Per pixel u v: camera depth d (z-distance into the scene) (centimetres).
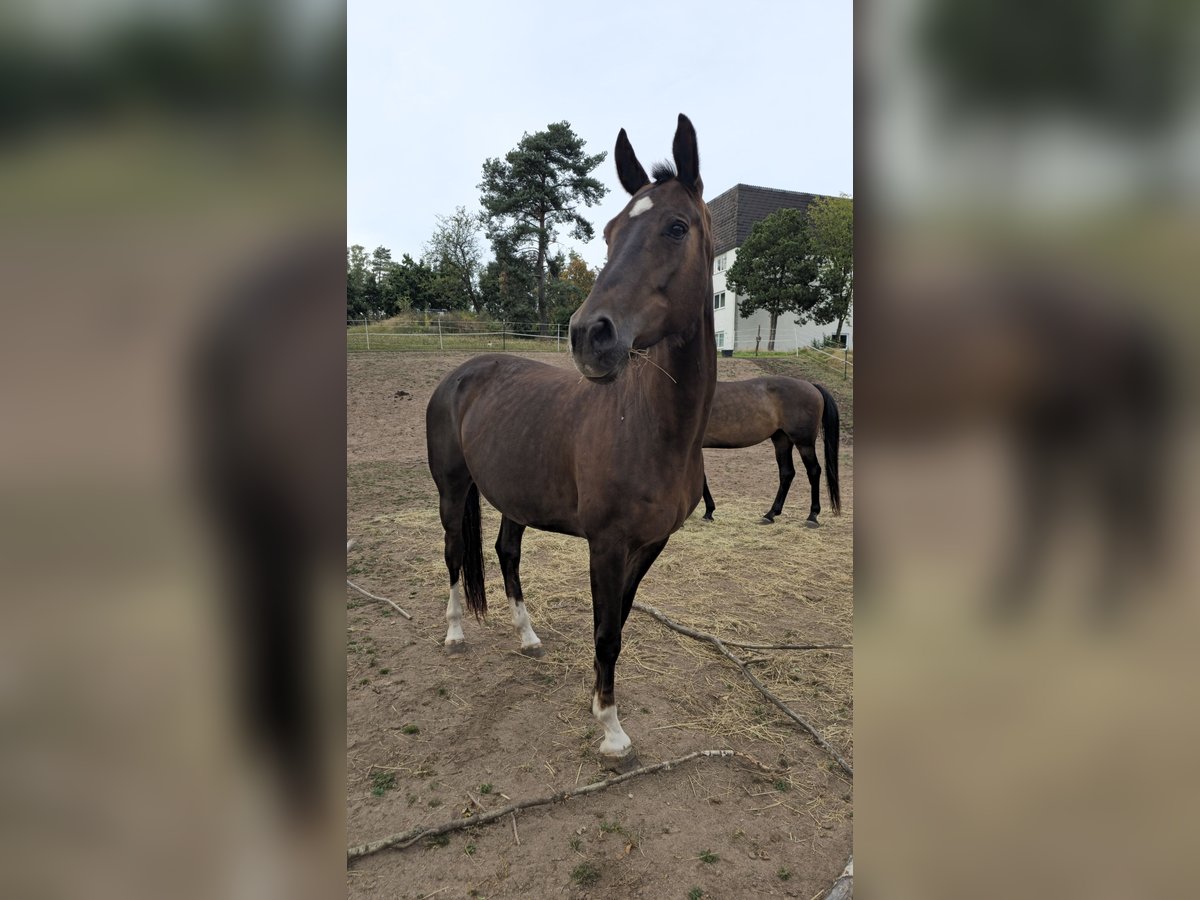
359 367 1575
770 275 2564
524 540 527
